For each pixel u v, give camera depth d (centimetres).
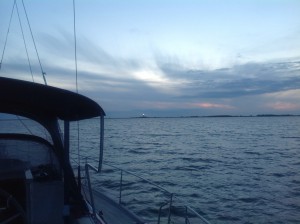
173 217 1156
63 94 388
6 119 459
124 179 1838
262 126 14112
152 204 1312
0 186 425
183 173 2394
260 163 2998
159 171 2483
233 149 4381
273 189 1833
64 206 405
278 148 4494
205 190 1789
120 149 4225
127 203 1323
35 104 439
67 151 481
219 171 2508
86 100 394
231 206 1457
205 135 8044
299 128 11662
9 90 384
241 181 2080
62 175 466
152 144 5194
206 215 1319
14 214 357
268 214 1347
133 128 13525
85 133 6912
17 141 455
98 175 1911
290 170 2559
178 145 5034
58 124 489
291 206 1469
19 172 434
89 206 508
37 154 460
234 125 15850
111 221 622
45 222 394
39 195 394
